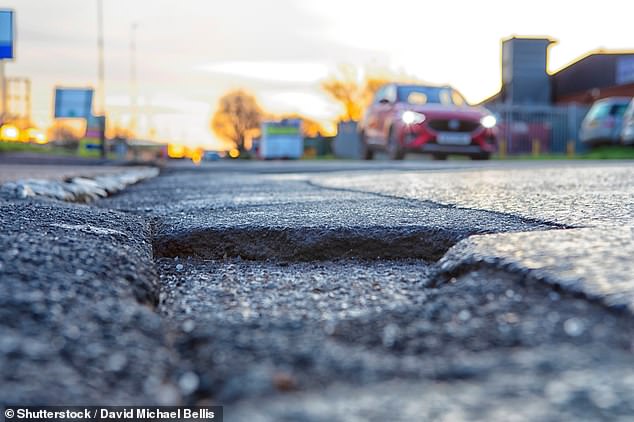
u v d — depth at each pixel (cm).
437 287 177
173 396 101
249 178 789
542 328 119
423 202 365
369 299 174
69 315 123
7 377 99
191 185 675
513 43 3356
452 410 87
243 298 177
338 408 89
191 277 214
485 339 119
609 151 2119
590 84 3600
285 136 3391
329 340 123
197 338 124
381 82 4150
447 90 1452
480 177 624
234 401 98
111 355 110
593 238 177
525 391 92
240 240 265
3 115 2352
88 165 1606
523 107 2914
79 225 246
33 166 1470
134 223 280
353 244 255
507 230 249
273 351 115
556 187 455
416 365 108
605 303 123
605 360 103
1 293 128
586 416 83
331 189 519
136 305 136
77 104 3167
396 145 1356
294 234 259
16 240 178
